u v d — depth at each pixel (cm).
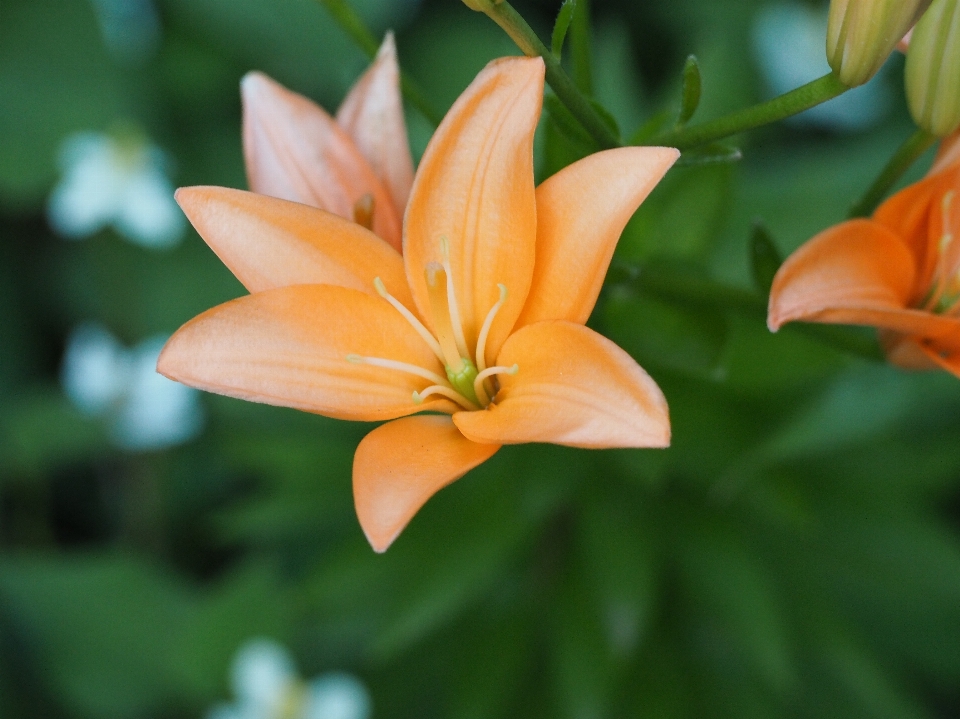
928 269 54
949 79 50
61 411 81
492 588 70
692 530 65
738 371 61
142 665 82
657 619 69
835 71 50
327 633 78
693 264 56
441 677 73
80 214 83
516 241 49
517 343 49
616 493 65
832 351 61
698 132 52
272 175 54
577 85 54
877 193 54
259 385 49
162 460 90
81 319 92
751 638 63
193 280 90
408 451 49
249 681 74
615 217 48
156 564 85
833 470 68
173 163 89
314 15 91
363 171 53
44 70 91
